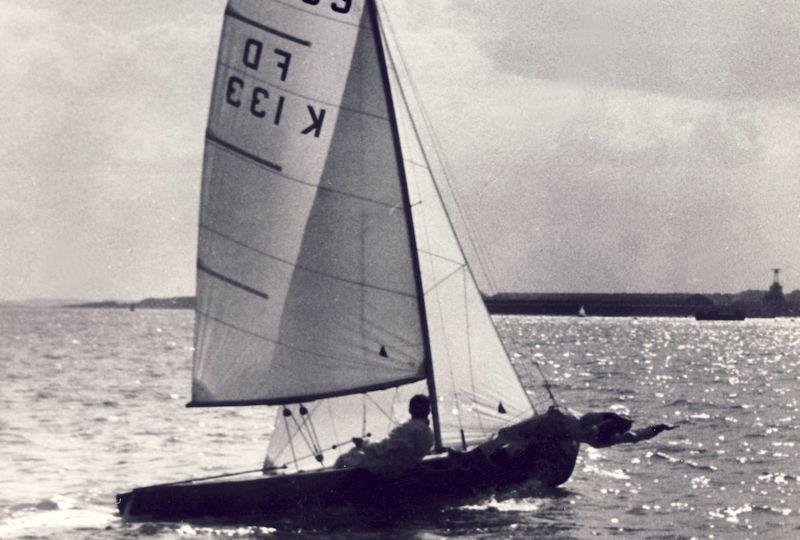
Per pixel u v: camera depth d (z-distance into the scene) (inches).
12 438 2058.3
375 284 1376.7
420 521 1283.2
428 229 1441.9
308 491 1275.8
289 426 1396.4
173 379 3868.1
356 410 1392.7
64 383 3560.5
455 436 1390.3
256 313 1390.3
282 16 1382.9
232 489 1274.6
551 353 6451.8
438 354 1413.6
